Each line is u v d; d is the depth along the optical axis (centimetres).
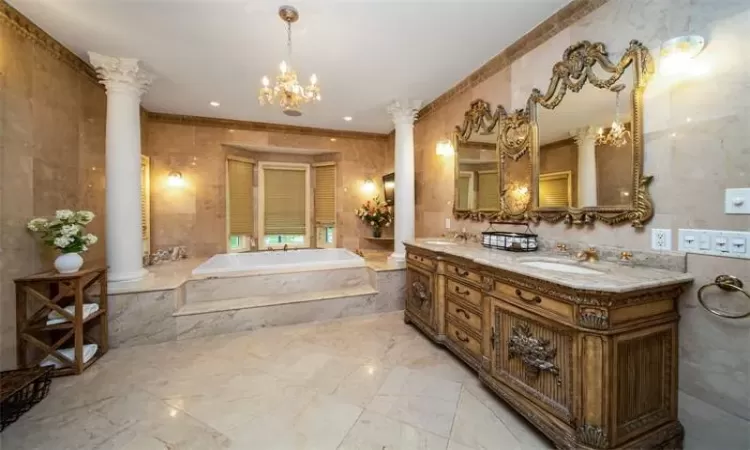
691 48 144
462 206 334
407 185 383
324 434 165
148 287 280
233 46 251
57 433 164
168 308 282
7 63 204
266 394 201
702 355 148
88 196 295
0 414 171
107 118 277
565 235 220
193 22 219
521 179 256
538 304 163
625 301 138
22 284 213
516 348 176
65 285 244
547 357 157
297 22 219
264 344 276
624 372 140
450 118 353
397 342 280
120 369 232
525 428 170
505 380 183
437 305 266
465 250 253
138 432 165
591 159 198
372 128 507
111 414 180
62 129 260
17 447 154
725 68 138
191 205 444
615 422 138
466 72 304
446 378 220
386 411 184
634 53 171
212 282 326
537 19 221
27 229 222
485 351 202
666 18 158
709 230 145
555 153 224
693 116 149
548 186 231
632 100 173
